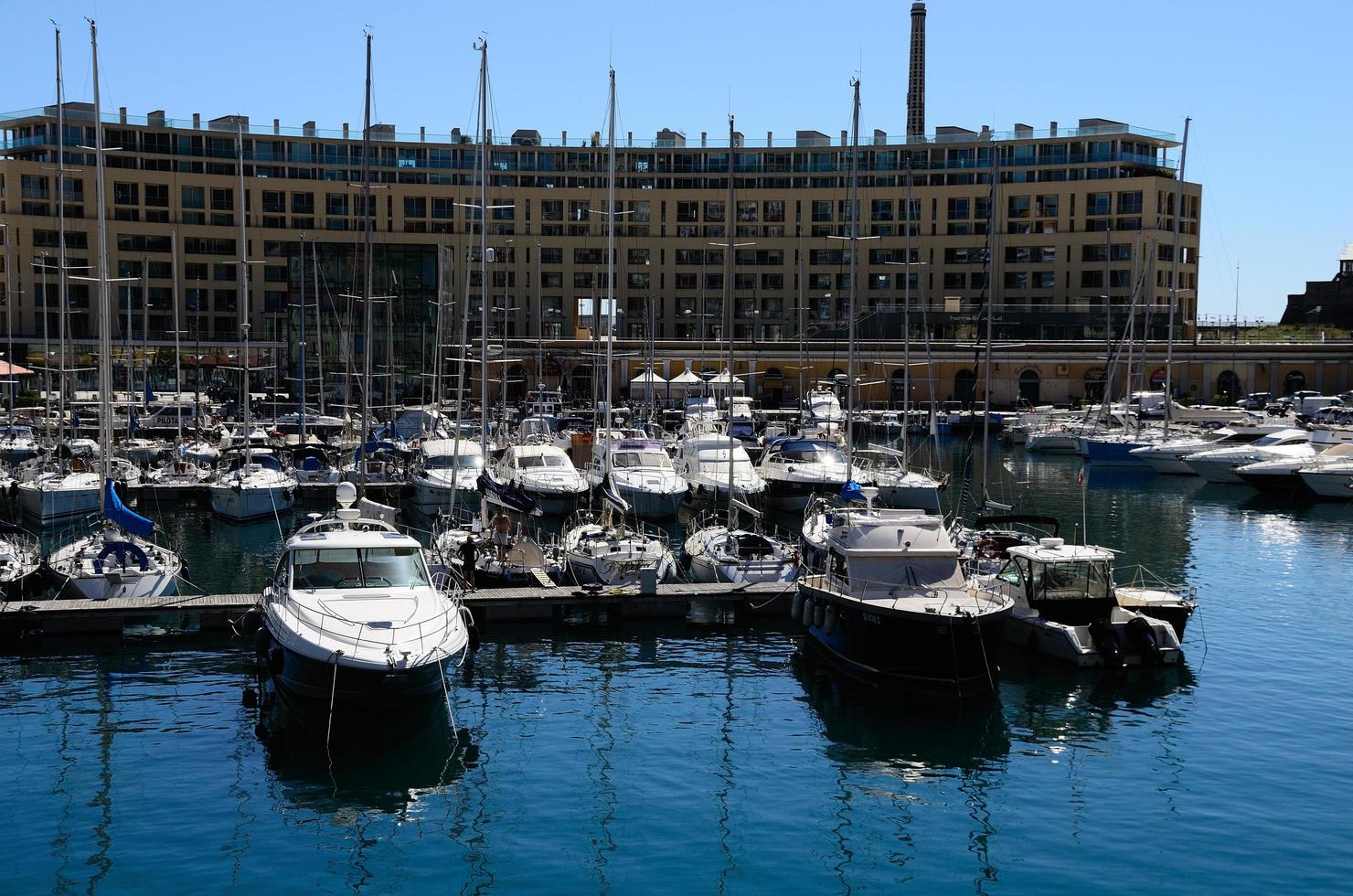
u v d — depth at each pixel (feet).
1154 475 221.25
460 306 317.63
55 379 296.51
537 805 66.85
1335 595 116.37
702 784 70.08
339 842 62.13
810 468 168.25
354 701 75.31
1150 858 61.21
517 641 98.73
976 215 420.36
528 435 215.10
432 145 435.12
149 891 56.95
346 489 98.68
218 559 131.75
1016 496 192.65
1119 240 407.03
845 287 427.74
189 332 414.21
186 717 79.05
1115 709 81.92
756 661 93.71
